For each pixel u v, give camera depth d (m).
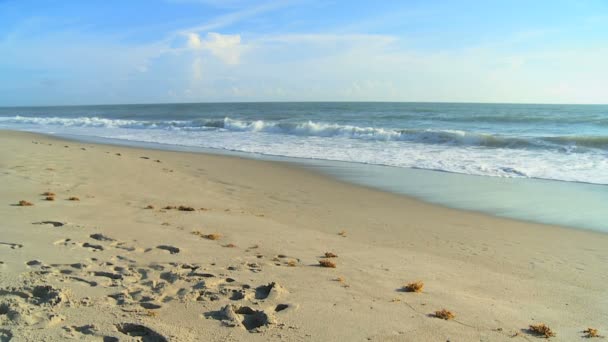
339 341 3.56
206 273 4.88
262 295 4.41
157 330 3.44
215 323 3.70
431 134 22.86
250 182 12.62
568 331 4.10
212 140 25.50
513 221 9.05
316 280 4.96
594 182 12.84
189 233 6.68
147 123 37.84
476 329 3.97
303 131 28.47
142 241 6.04
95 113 72.88
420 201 10.74
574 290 5.29
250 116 49.59
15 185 9.30
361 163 16.62
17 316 3.47
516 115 42.09
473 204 10.46
